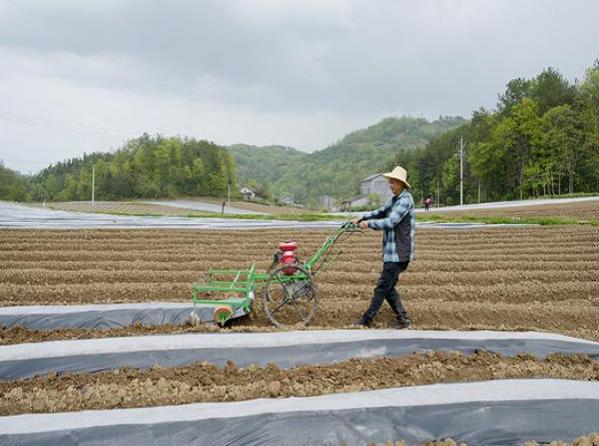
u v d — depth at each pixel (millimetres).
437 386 4285
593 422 3691
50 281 8297
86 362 4656
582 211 27453
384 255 5855
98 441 3266
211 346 4961
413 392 4098
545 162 59500
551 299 7988
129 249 11992
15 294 7121
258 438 3332
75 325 5859
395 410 3680
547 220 19562
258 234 14898
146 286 7602
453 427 3559
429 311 6738
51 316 5934
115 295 7309
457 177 77750
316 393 4203
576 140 55719
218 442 3293
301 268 5867
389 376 4570
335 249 12172
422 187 91250
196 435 3338
